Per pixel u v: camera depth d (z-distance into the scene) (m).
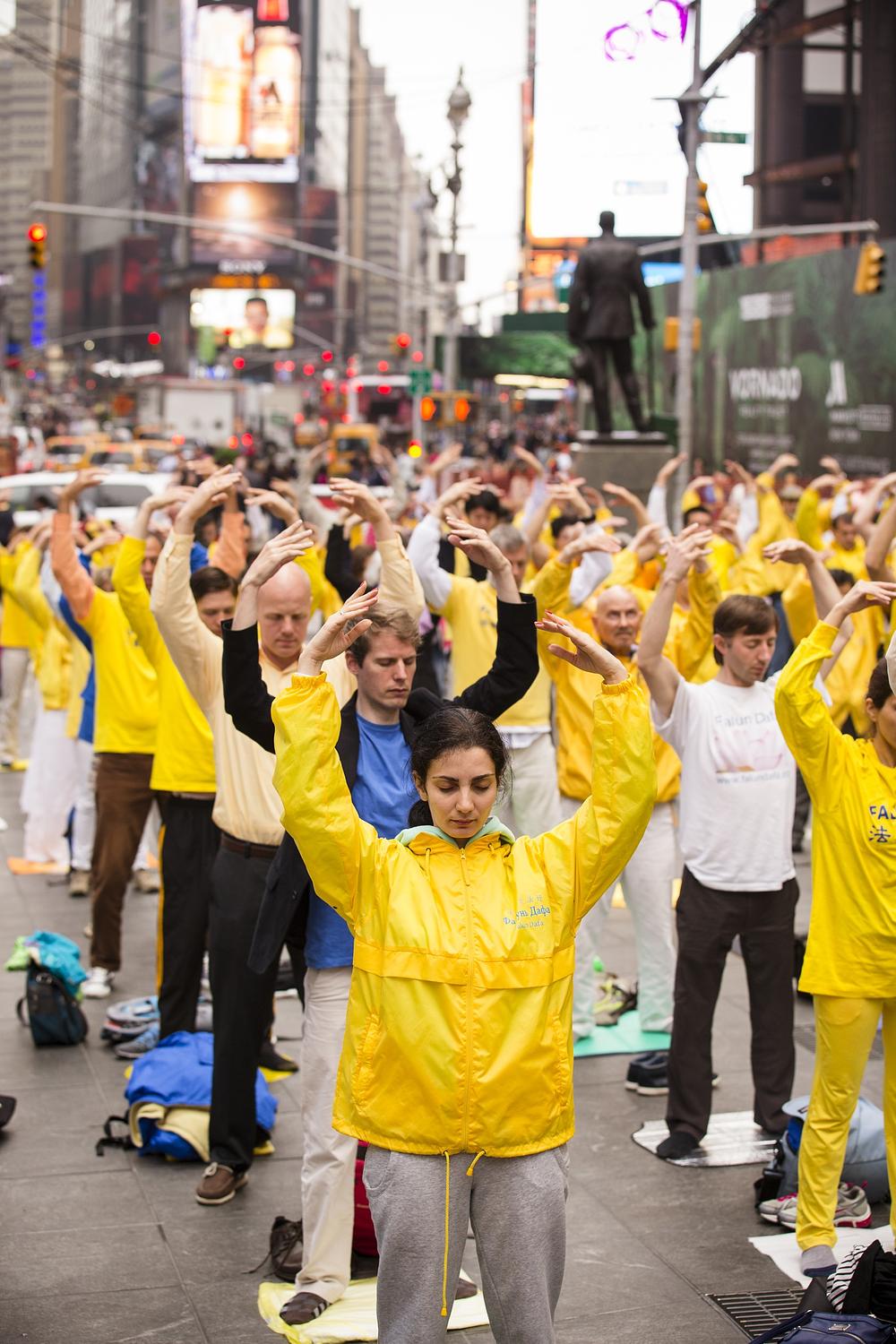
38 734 10.39
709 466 29.58
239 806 5.33
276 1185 5.60
